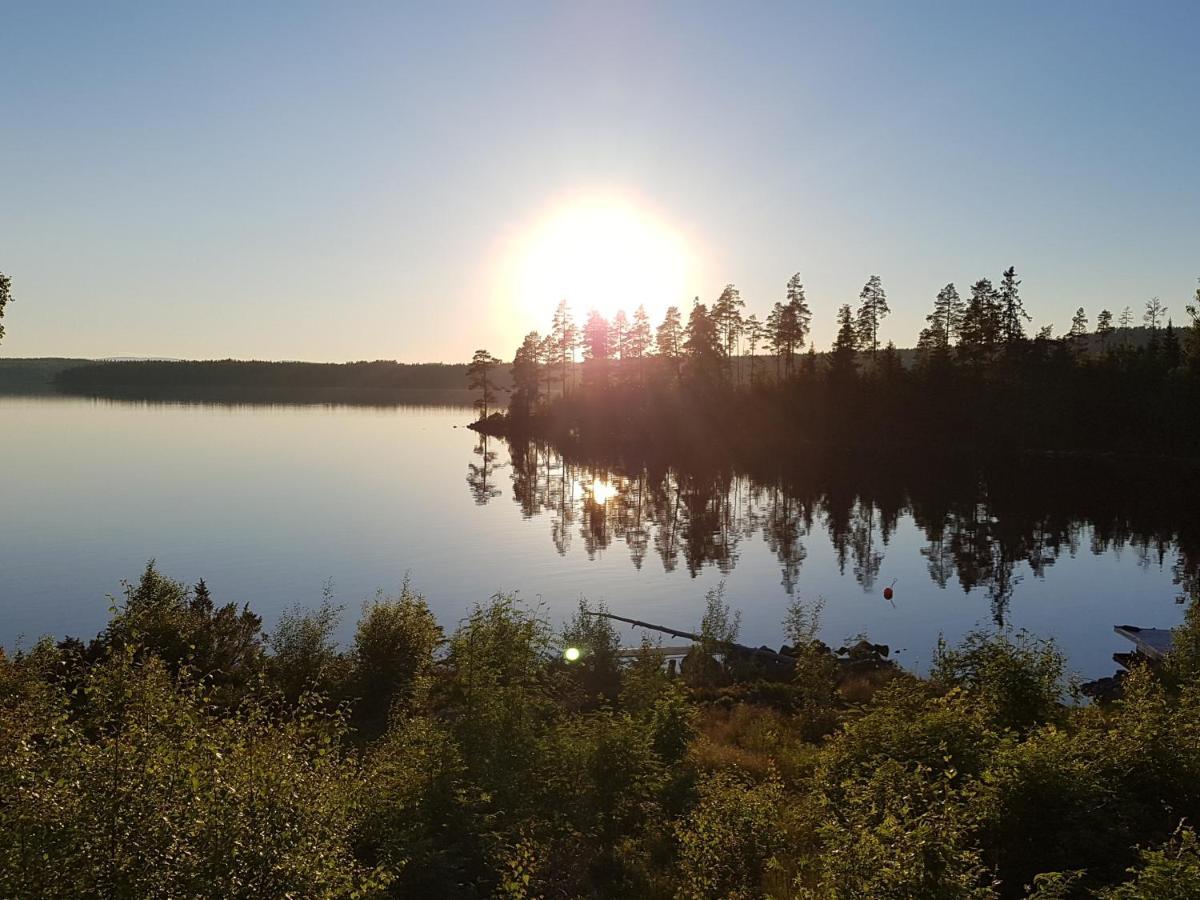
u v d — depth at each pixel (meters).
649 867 9.24
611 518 53.53
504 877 8.00
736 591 35.25
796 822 9.41
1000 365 96.69
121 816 5.06
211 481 65.00
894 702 11.92
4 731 6.41
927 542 46.31
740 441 101.81
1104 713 13.65
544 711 12.39
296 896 5.06
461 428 127.62
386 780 9.00
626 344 122.31
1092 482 68.44
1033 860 7.91
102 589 32.72
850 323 105.06
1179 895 5.98
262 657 18.14
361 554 40.81
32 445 87.94
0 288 17.78
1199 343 79.06
